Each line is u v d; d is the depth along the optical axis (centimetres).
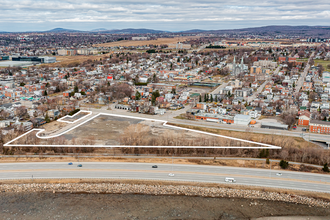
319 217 16075
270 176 19662
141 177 19362
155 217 15975
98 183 18738
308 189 18225
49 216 15988
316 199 17375
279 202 17262
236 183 18762
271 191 18062
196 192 18062
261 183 18812
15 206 16775
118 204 17025
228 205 17025
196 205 17012
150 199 17488
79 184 18638
